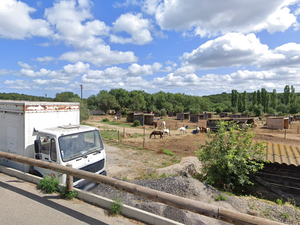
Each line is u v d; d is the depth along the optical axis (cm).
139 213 351
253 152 789
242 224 257
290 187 774
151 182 661
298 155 834
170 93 11150
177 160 1149
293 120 4675
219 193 634
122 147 1498
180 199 300
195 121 4322
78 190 437
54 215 357
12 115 559
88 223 335
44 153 514
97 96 6538
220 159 782
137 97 7538
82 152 530
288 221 532
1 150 599
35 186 489
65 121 644
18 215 354
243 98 10219
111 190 523
